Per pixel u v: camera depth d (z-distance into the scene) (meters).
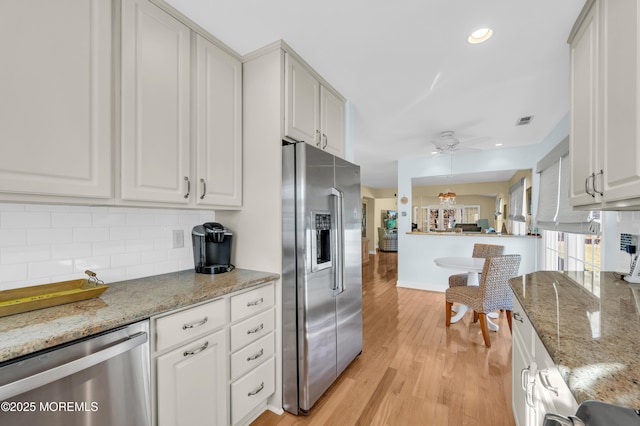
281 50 1.78
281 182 1.79
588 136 1.33
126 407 1.06
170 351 1.21
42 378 0.83
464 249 4.56
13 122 0.97
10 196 0.97
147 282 1.58
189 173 1.57
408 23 1.58
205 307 1.36
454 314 3.60
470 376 2.16
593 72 1.29
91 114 1.17
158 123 1.42
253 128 1.89
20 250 1.25
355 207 2.39
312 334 1.77
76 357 0.93
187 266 1.94
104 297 1.29
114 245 1.58
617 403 0.57
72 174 1.11
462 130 3.40
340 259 2.11
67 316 1.05
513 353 1.63
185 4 1.44
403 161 5.13
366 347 2.66
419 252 4.90
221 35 1.70
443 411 1.77
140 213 1.70
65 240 1.39
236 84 1.88
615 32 1.10
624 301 1.23
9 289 1.20
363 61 1.96
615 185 1.11
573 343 0.83
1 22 0.95
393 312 3.69
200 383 1.33
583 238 2.61
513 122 3.12
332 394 1.95
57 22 1.08
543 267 3.82
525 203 4.93
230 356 1.49
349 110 2.56
